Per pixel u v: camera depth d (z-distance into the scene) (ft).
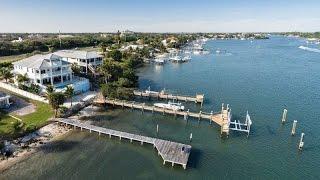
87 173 146.41
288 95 294.66
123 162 157.89
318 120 223.71
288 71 440.04
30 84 257.55
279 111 243.81
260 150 175.42
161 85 329.72
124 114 228.43
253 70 445.37
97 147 172.76
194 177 146.61
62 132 188.55
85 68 337.52
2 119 196.44
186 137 191.42
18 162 152.56
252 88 322.34
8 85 266.36
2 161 152.56
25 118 199.41
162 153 160.15
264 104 262.26
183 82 347.56
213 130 203.10
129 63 415.64
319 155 170.71
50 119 199.41
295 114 236.63
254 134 197.26
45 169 147.84
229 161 162.30
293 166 158.92
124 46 644.69
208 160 162.61
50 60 260.42
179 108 233.96
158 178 144.77
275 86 334.03
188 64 500.33
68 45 646.33
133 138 179.42
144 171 150.10
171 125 210.38
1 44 533.96
